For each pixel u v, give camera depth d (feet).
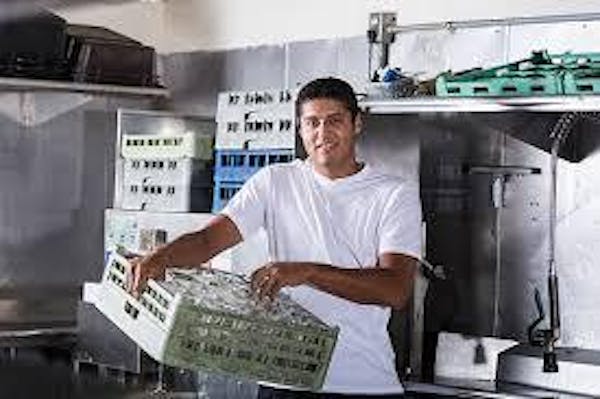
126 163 16.43
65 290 19.17
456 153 14.24
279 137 14.32
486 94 12.32
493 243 14.30
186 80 19.15
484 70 12.76
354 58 16.31
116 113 19.29
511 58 14.38
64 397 14.02
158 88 18.98
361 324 10.29
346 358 10.25
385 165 13.73
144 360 15.40
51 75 17.80
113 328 15.66
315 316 9.87
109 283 9.94
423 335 13.94
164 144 15.84
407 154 13.82
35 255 18.90
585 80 11.68
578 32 13.73
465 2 15.11
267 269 9.36
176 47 19.38
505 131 14.06
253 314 9.14
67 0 18.92
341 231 10.43
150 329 9.16
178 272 10.00
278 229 10.64
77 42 18.07
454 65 14.97
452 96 12.50
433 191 14.08
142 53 18.72
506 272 14.23
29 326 17.90
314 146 10.44
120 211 16.10
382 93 13.43
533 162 13.88
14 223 18.72
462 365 13.50
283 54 17.47
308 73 17.06
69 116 19.12
